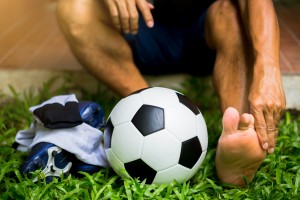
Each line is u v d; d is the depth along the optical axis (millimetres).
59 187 1787
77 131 1894
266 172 2004
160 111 1728
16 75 2852
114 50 2199
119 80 2234
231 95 2020
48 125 1830
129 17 1951
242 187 1884
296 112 2656
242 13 2076
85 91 2752
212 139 2250
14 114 2520
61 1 2131
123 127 1742
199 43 2598
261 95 1729
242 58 2047
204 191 1874
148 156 1703
